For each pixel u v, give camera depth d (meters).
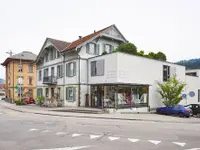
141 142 8.16
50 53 32.91
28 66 53.50
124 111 21.28
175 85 24.78
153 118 17.25
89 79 25.84
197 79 34.34
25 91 52.47
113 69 22.20
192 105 23.92
